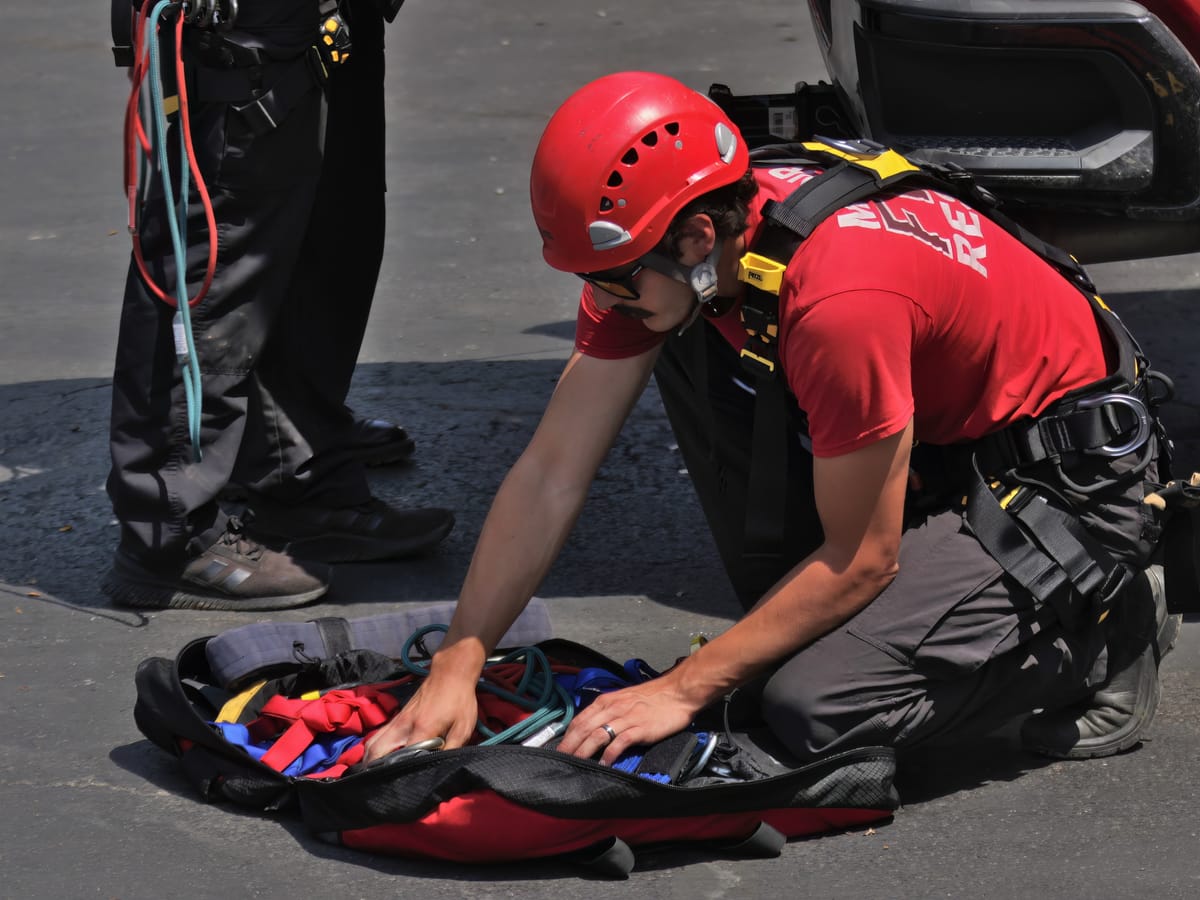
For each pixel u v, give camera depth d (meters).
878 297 3.42
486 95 12.61
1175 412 6.49
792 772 3.60
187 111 4.70
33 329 7.90
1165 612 4.11
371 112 5.50
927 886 3.52
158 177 4.92
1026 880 3.54
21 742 4.27
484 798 3.53
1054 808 3.85
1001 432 3.78
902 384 3.46
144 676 4.04
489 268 8.82
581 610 5.08
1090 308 3.95
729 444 4.35
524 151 11.11
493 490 6.02
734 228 3.48
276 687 4.10
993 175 4.61
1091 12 4.42
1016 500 3.75
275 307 5.02
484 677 4.03
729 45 13.77
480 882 3.57
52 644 4.87
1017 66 4.54
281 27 4.77
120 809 3.91
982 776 4.03
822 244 3.47
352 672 4.12
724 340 4.32
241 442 5.24
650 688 3.70
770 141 5.23
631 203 3.38
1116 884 3.51
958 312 3.60
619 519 5.75
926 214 3.63
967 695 3.80
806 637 3.68
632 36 14.29
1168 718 4.28
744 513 4.42
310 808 3.71
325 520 5.42
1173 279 8.29
